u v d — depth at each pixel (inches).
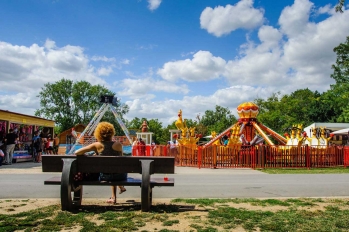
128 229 191.8
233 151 734.5
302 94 2787.9
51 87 2977.4
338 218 224.7
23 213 231.9
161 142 3577.8
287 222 212.5
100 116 1049.5
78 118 2982.3
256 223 209.2
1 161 722.8
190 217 225.0
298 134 893.8
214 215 230.2
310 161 749.9
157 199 310.5
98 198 320.2
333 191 391.9
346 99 1996.8
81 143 1019.9
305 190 398.0
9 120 833.5
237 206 270.8
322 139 922.7
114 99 1068.5
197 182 469.4
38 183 438.0
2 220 212.7
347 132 1301.7
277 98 2674.7
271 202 289.3
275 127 2471.7
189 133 916.0
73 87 2992.1
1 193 353.1
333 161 767.1
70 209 243.8
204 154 737.0
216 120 3208.7
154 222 211.0
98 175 271.9
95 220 215.8
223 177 542.0
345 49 1910.7
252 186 430.0
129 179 267.6
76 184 252.4
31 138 990.4
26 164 784.9
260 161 733.3
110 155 259.1
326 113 2361.0
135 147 834.8
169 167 253.8
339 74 1996.8
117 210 248.2
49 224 202.5
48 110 2970.0
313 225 204.8
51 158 253.3
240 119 994.1
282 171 662.5
